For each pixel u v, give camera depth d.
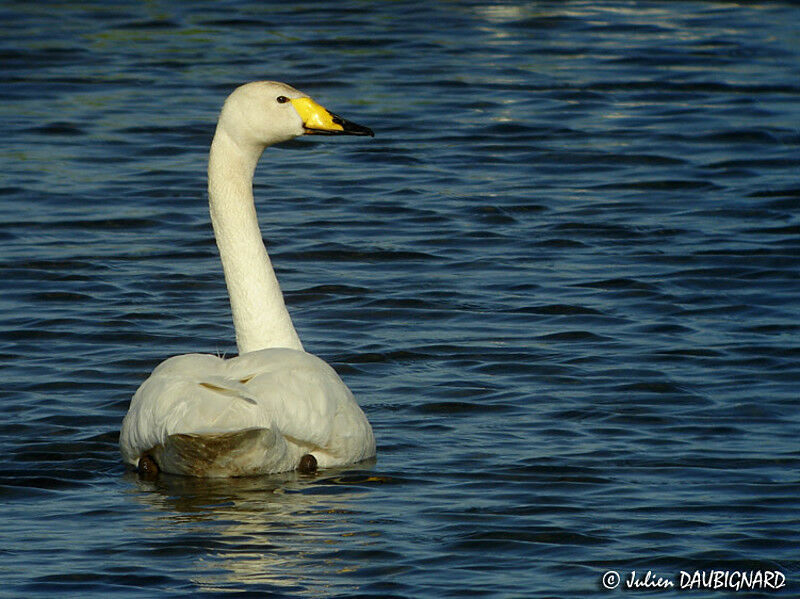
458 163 23.27
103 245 19.44
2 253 18.97
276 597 9.75
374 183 22.28
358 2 35.09
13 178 22.14
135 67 28.83
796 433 13.32
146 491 11.80
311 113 13.34
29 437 13.23
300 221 20.42
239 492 11.71
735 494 11.76
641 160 23.41
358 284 17.98
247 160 13.42
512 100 26.84
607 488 11.90
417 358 15.57
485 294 17.64
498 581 10.04
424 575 10.14
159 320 16.70
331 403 12.07
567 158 23.53
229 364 12.09
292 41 30.94
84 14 33.44
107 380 14.83
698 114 25.94
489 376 14.98
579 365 15.24
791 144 24.19
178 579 10.04
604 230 20.09
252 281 13.32
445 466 12.43
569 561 10.40
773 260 18.77
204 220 20.61
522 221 20.52
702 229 20.11
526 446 12.98
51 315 16.80
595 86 27.75
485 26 32.72
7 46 30.25
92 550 10.55
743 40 31.33
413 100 26.77
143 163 23.14
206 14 33.72
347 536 10.79
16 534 10.87
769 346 15.77
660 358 15.43
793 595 9.91
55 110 25.91
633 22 33.16
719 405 14.07
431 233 20.02
